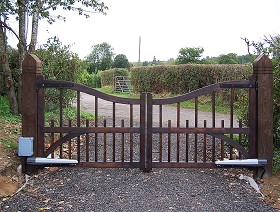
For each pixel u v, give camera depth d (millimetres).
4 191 4770
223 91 17500
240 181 5363
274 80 5930
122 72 33281
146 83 24688
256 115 5500
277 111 6051
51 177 5477
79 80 11711
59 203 4457
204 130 5609
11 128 7566
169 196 4719
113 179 5387
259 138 5441
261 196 4758
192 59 25875
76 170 5848
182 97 5617
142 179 5383
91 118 11992
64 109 11188
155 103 5625
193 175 5629
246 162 5398
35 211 4203
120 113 14820
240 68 18203
